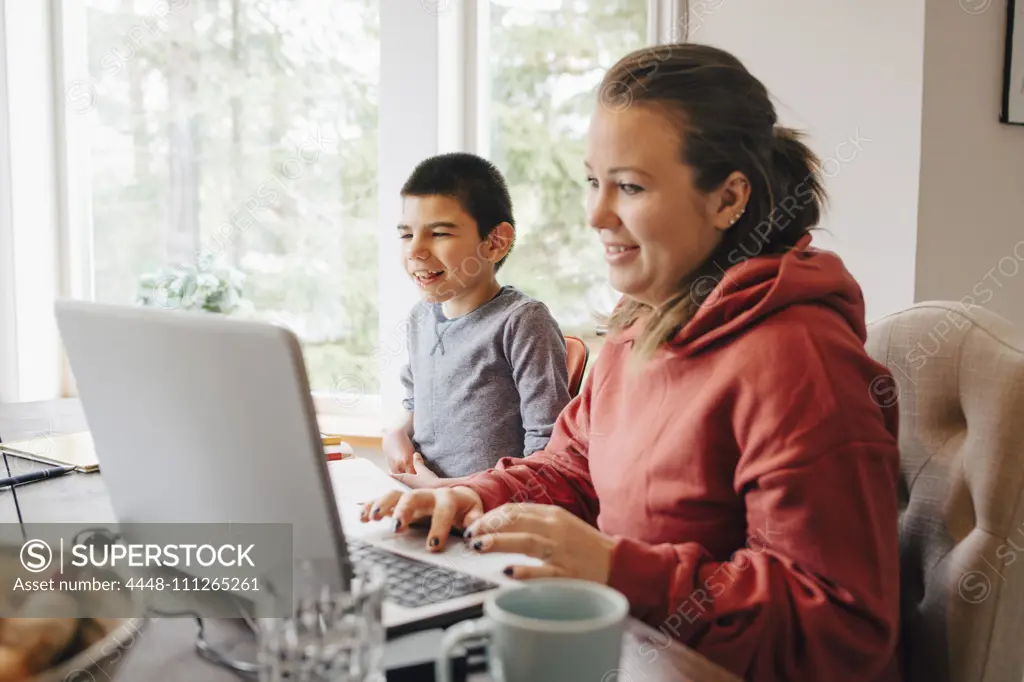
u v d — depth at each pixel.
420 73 2.22
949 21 1.82
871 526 0.73
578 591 0.55
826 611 0.71
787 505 0.74
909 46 1.81
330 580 0.66
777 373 0.77
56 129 2.63
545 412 1.43
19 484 1.16
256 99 2.48
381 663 0.58
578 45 2.23
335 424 2.38
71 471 1.23
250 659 0.63
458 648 0.60
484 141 2.31
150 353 0.70
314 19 2.39
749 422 0.79
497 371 1.52
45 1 2.58
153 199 2.61
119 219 2.65
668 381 0.90
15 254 2.60
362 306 2.43
